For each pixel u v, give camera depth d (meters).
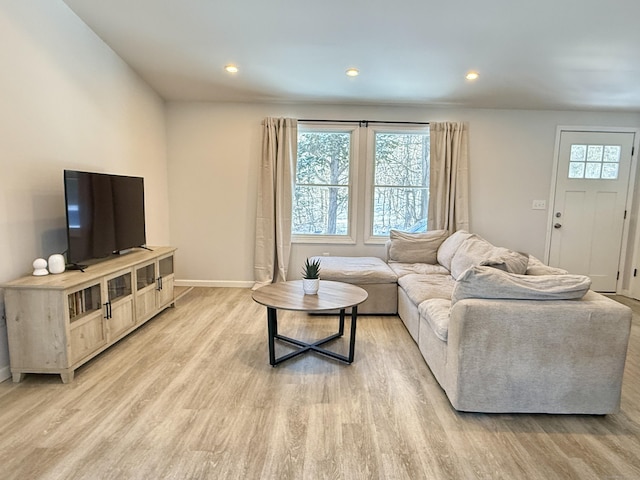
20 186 2.49
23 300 2.26
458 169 4.57
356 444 1.80
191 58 3.55
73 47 2.94
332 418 2.01
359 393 2.27
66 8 2.84
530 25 2.84
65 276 2.49
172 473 1.59
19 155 2.47
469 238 3.65
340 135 4.75
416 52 3.32
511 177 4.69
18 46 2.43
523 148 4.65
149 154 4.22
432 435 1.88
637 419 2.06
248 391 2.27
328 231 4.88
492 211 4.74
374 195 4.82
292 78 3.90
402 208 4.85
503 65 3.51
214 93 4.33
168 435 1.84
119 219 3.24
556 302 2.00
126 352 2.80
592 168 4.67
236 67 3.70
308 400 2.18
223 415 2.02
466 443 1.83
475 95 4.21
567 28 2.86
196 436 1.84
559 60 3.38
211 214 4.73
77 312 2.44
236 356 2.76
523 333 1.97
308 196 4.82
